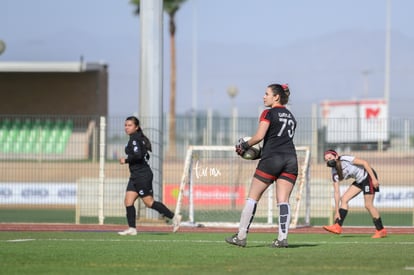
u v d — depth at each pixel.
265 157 28.05
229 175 49.41
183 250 28.45
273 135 27.94
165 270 22.67
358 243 32.91
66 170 67.25
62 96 100.75
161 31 49.75
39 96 100.75
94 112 100.50
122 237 35.97
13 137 91.25
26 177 67.94
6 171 67.94
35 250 28.36
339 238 37.06
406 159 58.12
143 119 49.16
